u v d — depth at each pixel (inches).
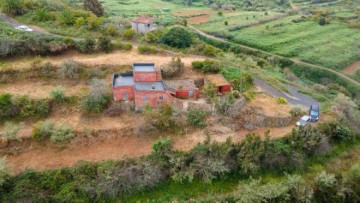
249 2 6186.0
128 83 1717.5
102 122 1593.3
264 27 4559.5
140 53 2199.8
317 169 1604.3
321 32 4411.9
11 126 1487.5
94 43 2149.4
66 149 1465.3
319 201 1475.1
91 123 1583.4
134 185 1374.3
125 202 1348.4
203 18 4958.2
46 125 1485.0
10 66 1871.3
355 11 5398.6
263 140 1589.6
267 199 1354.6
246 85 2052.2
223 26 4554.6
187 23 4598.9
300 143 1608.0
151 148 1499.8
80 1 4534.9
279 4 6250.0
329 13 5246.1
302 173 1577.3
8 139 1450.5
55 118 1614.2
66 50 2108.8
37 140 1475.1
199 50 2410.2
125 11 4822.8
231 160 1488.7
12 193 1273.4
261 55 3772.1
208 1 6058.1
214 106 1692.9
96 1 3344.0
